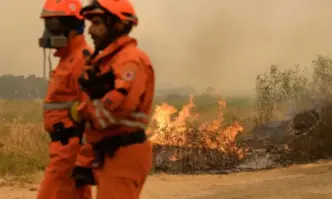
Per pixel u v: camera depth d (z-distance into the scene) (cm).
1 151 1021
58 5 501
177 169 1067
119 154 409
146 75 411
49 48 508
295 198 778
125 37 414
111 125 403
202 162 1104
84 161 455
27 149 1080
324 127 1256
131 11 420
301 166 1089
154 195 820
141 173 417
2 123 1220
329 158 1201
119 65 398
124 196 409
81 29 512
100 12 412
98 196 418
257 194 810
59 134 501
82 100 494
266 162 1155
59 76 500
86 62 422
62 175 501
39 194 510
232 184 908
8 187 848
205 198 794
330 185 866
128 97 395
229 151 1148
